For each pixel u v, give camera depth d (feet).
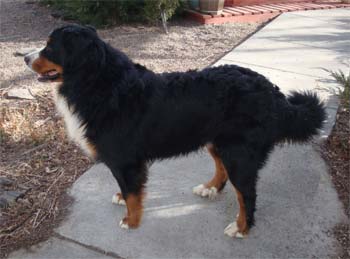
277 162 11.96
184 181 11.32
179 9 26.81
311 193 10.81
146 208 10.28
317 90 15.84
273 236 9.45
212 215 10.11
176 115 9.07
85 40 8.47
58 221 9.87
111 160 9.26
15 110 14.90
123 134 8.98
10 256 8.93
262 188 10.96
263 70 17.99
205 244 9.24
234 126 8.93
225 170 9.85
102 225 9.75
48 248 9.11
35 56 8.92
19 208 10.28
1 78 17.76
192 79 9.16
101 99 8.71
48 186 11.14
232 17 26.81
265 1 30.40
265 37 22.93
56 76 9.00
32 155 12.48
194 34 24.30
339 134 13.20
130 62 9.23
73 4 25.18
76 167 11.99
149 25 25.93
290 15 27.71
